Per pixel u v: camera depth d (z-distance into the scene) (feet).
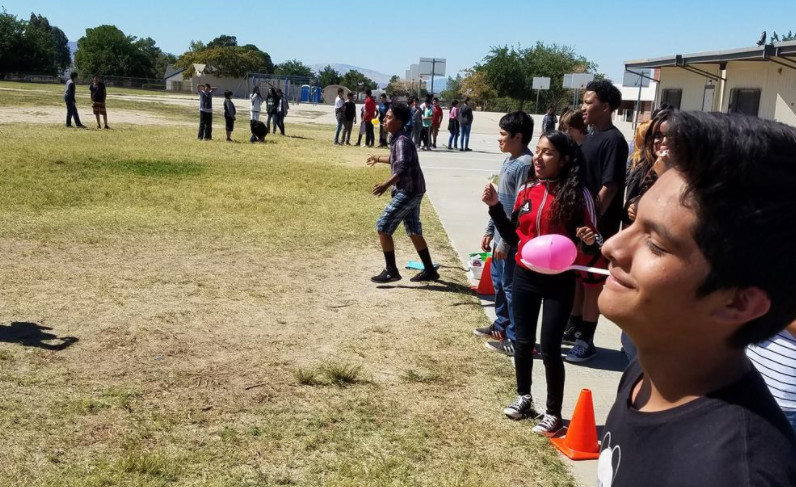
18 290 20.34
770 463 2.95
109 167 46.39
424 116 78.38
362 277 23.71
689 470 3.09
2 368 14.85
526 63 216.54
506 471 11.77
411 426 13.21
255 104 72.13
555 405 12.99
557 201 12.43
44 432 12.28
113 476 10.99
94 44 332.60
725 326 3.18
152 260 24.61
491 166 62.80
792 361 7.00
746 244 2.98
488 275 22.08
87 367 15.20
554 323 12.61
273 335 17.79
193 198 36.88
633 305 3.31
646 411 3.53
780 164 2.97
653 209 3.22
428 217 35.40
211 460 11.66
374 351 16.98
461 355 16.97
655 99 71.87
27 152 50.26
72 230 28.37
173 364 15.60
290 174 48.62
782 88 50.26
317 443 12.39
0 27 277.85
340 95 78.02
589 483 11.55
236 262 24.90
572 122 17.21
